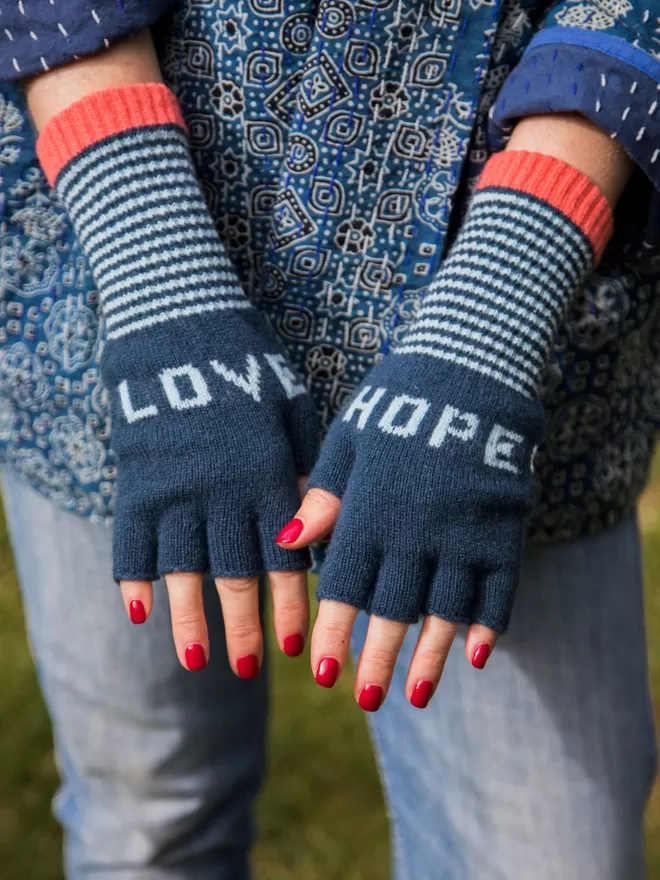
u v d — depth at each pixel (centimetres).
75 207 62
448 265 61
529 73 61
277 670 141
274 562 57
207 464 57
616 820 72
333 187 65
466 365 58
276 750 131
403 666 75
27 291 69
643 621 75
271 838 122
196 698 80
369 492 55
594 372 65
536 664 71
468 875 77
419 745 77
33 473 73
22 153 67
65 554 77
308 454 60
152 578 58
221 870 86
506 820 74
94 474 70
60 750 86
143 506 57
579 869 72
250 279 68
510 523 57
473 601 56
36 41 62
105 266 61
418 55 63
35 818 122
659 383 72
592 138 60
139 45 63
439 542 55
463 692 73
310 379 68
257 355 60
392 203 65
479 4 62
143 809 82
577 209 60
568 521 69
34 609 80
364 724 135
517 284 59
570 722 72
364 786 128
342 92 63
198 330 59
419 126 64
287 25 63
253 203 67
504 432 57
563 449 67
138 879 83
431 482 55
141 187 61
